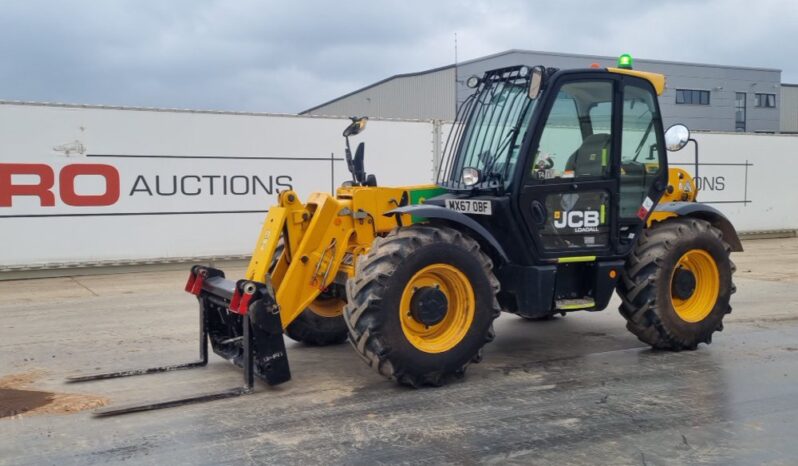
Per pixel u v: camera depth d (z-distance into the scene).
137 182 11.47
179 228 11.80
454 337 4.96
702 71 35.91
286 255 5.40
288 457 3.75
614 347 6.21
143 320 7.61
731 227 6.34
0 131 10.58
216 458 3.74
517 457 3.74
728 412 4.43
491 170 5.41
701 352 5.96
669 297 5.80
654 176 5.80
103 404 4.64
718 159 16.19
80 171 11.10
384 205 5.62
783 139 16.94
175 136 11.65
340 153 12.83
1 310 8.27
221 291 5.19
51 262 11.02
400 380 4.83
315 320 6.15
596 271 5.55
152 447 3.90
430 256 4.80
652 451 3.81
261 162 12.27
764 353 5.91
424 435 4.05
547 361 5.71
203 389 4.95
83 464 3.68
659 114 5.79
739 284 9.95
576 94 5.38
